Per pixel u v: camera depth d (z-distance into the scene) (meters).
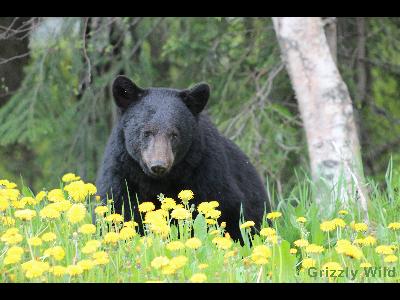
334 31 16.34
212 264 7.56
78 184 8.43
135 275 7.50
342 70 18.39
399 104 19.64
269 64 17.42
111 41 18.34
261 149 16.75
